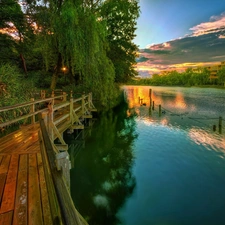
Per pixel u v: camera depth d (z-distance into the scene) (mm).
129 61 21109
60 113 9648
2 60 14406
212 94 39062
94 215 4434
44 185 2758
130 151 8266
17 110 7969
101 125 12695
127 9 18359
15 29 13758
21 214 2107
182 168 6676
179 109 19594
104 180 5938
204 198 4984
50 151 2006
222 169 6578
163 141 9547
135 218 4305
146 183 5758
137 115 16422
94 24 11195
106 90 13039
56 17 10711
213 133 10859
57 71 13805
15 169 3318
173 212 4438
